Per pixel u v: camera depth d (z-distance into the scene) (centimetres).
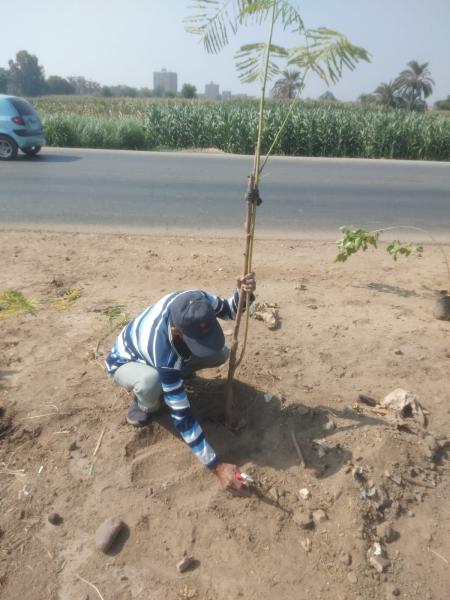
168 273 547
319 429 315
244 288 281
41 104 4122
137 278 532
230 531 260
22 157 1378
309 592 236
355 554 249
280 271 563
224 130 1862
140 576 241
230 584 238
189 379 358
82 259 586
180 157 1520
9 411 330
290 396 343
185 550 253
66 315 446
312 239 702
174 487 281
